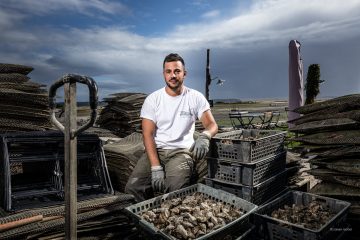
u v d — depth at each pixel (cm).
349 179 337
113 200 289
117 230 293
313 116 393
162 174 325
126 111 699
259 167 338
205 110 366
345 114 359
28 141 274
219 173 356
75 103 194
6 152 263
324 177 361
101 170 320
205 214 258
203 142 330
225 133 410
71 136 193
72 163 195
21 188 296
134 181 339
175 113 351
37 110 380
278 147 383
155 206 286
